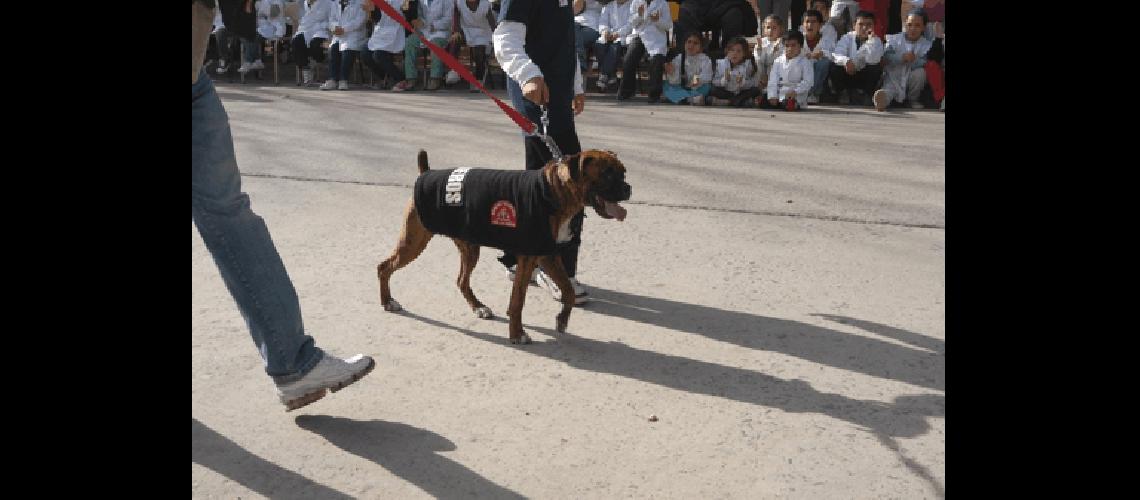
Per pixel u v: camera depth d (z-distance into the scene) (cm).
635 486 268
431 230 380
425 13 1312
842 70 1144
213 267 449
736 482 270
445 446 290
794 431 300
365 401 321
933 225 531
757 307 411
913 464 279
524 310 411
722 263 468
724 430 301
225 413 311
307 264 462
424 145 778
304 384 297
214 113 273
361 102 1132
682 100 1149
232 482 269
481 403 320
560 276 376
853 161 728
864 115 1044
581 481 271
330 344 369
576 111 427
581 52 1252
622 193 346
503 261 444
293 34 1452
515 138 817
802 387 332
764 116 1027
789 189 623
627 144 806
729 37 1218
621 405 319
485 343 373
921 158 741
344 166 686
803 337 377
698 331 385
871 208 570
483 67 1325
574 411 314
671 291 432
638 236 512
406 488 267
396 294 426
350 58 1312
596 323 395
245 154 736
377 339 375
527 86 388
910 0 1173
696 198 595
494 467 278
